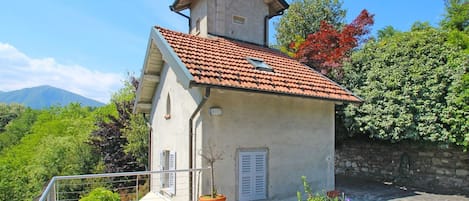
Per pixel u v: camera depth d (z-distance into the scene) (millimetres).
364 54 12773
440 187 11305
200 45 9406
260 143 8445
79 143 21516
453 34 10875
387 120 11125
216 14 12070
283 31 26234
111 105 30797
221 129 7789
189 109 8336
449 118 9836
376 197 10070
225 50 9812
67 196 17328
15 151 40875
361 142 14469
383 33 19641
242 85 7520
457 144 9953
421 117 10469
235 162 7953
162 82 10992
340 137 13555
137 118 16484
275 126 8797
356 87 12781
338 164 15750
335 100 9336
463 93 9547
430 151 11734
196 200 7629
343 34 15742
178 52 8078
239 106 8148
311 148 9555
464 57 9766
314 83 9734
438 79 10188
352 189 11422
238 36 12562
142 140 16078
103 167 18000
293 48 20594
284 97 9070
